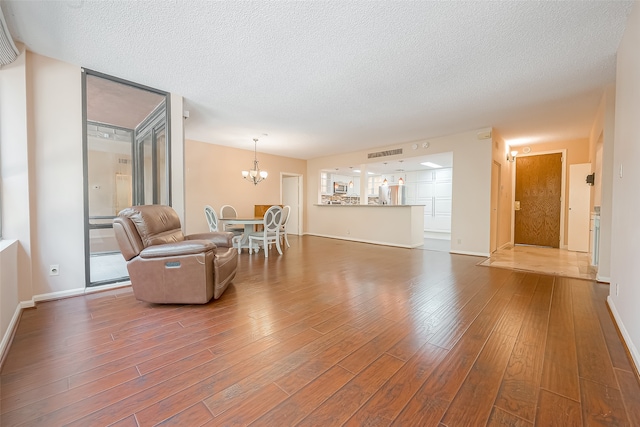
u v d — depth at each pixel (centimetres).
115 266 355
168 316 228
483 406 125
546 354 170
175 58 267
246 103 386
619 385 140
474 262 448
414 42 241
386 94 353
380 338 191
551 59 268
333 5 196
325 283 324
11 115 239
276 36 232
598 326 209
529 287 310
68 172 273
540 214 649
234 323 215
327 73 298
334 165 787
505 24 216
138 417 119
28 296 246
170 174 344
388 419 118
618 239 221
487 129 500
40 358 165
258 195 742
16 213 241
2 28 193
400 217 627
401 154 639
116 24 216
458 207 539
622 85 226
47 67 262
